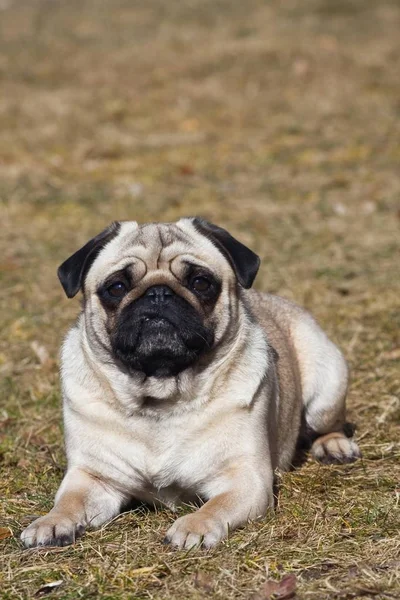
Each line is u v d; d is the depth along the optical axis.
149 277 8.04
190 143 24.64
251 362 8.38
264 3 42.47
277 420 9.01
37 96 28.77
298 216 18.91
